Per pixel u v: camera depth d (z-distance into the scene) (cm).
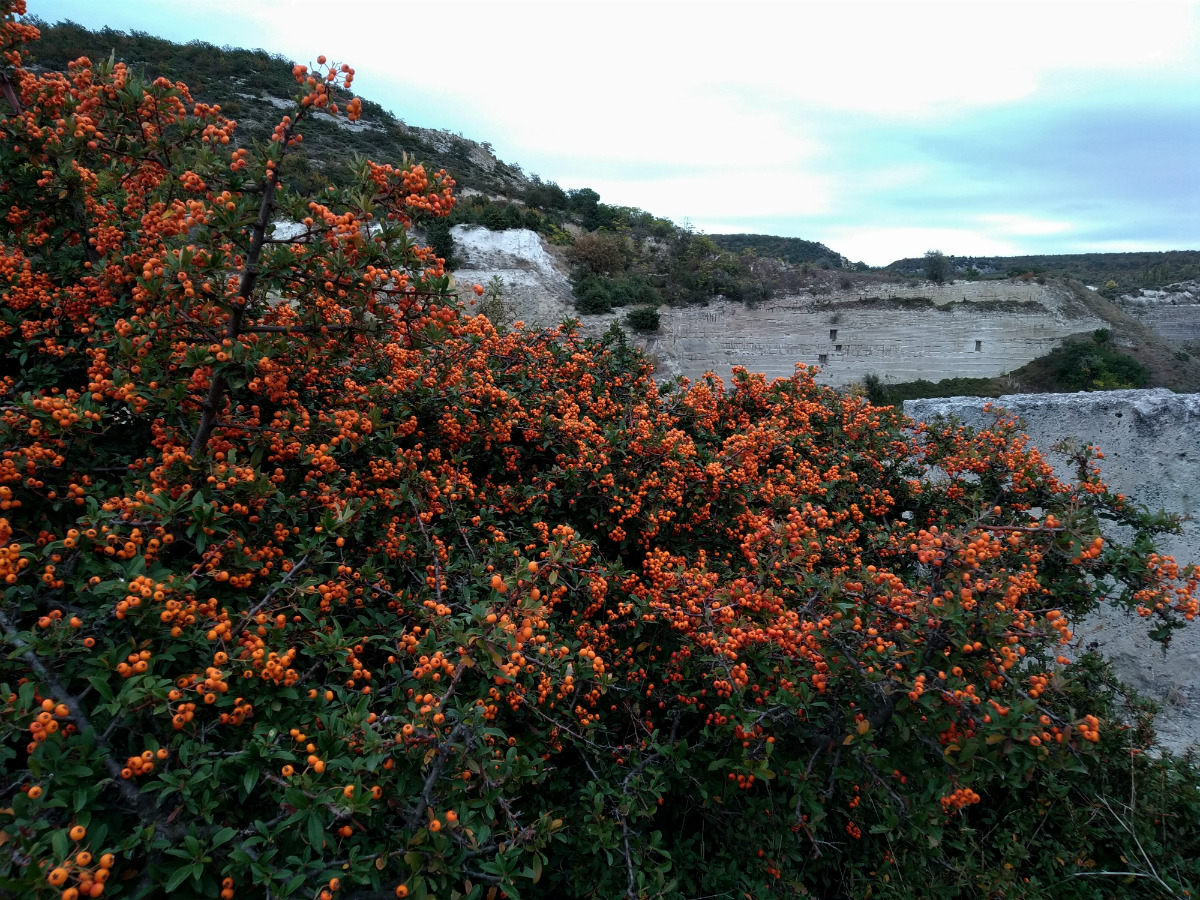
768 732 255
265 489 233
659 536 371
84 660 179
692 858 261
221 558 225
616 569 308
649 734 262
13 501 217
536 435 379
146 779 171
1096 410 487
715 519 390
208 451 260
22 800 140
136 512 208
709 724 272
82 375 317
